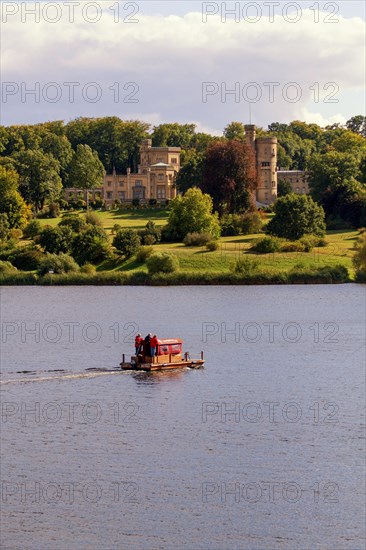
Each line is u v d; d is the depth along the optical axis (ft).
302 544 565.94
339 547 561.43
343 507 610.65
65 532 575.38
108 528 579.89
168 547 559.79
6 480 648.79
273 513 603.26
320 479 654.53
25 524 584.81
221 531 577.43
